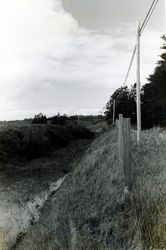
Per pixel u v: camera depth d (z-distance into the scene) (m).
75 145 43.12
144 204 8.60
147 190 9.06
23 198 17.02
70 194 13.07
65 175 21.58
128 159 9.54
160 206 8.28
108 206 9.73
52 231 10.36
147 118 38.25
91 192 11.87
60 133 45.19
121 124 9.61
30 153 32.22
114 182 11.38
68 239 9.33
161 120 37.12
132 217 8.39
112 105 60.72
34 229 11.40
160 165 11.15
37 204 15.27
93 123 95.44
